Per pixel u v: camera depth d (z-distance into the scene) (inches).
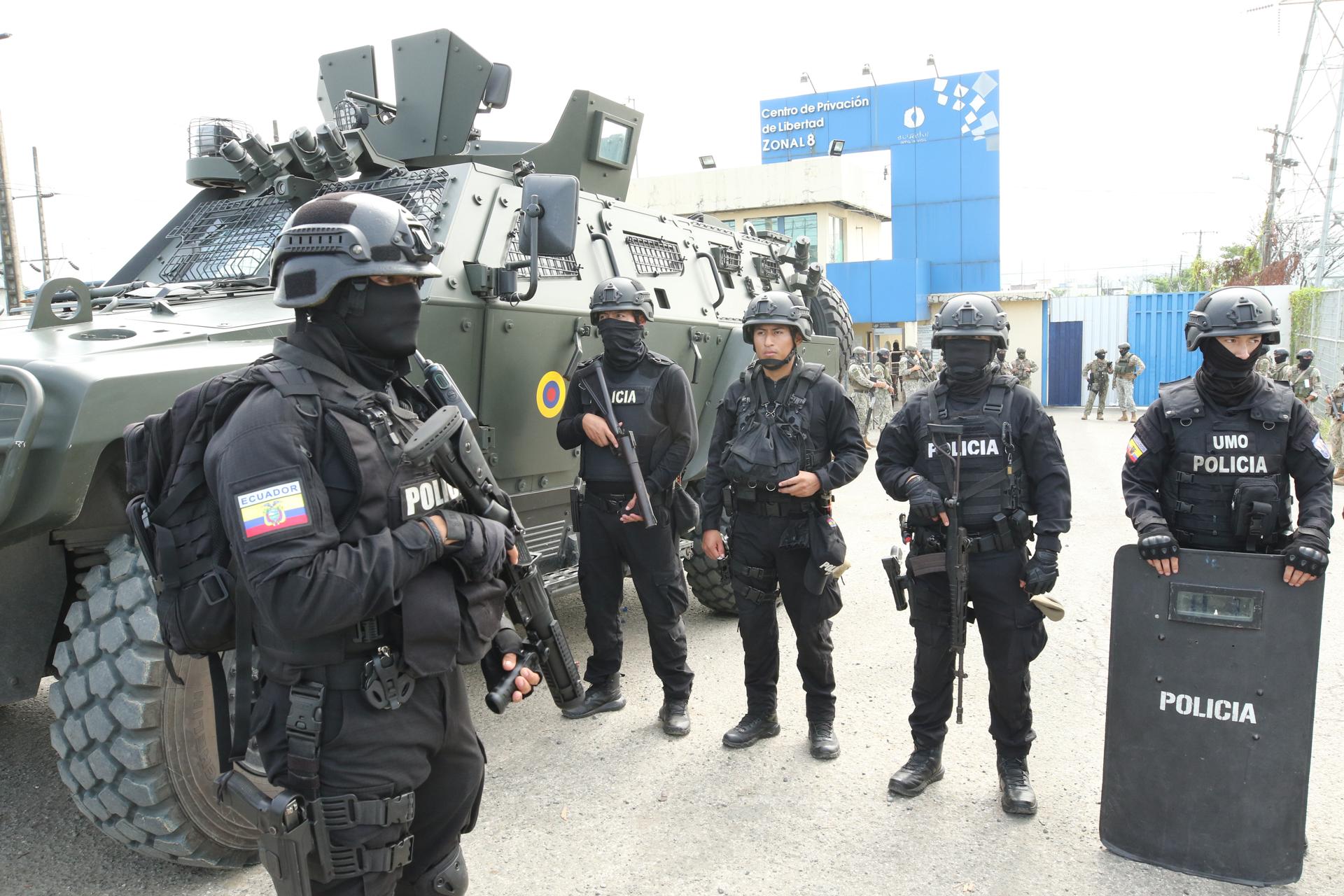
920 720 147.6
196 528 75.9
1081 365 1058.1
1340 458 455.2
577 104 238.1
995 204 1152.2
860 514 382.3
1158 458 131.0
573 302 192.2
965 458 136.6
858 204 1110.4
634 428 169.5
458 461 81.1
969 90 1146.0
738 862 128.3
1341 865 125.4
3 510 109.0
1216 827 122.2
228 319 152.5
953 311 137.3
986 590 137.9
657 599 171.6
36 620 129.4
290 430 70.8
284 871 72.8
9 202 689.0
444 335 161.9
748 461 151.7
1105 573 274.5
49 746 171.0
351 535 72.2
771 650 165.5
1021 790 140.5
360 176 211.6
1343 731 163.6
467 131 241.8
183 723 118.2
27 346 126.7
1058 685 189.6
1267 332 120.2
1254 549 126.3
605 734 172.9
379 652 75.0
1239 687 120.1
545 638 91.1
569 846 133.6
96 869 131.1
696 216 281.0
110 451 120.7
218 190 235.9
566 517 207.8
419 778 77.7
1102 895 119.5
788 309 151.8
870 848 131.3
